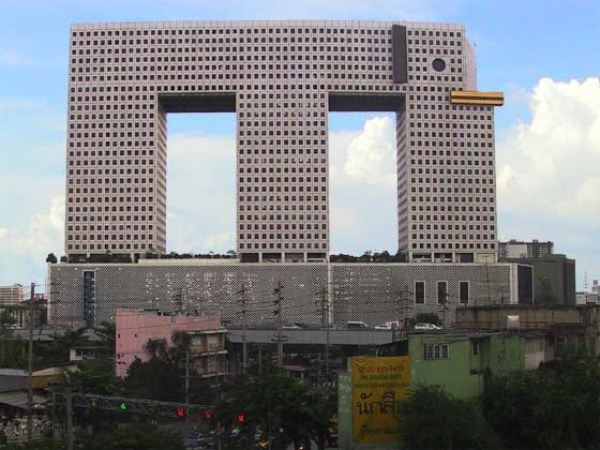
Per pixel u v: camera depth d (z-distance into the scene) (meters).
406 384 59.03
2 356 124.69
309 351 175.00
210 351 123.94
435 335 64.25
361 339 171.75
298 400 61.66
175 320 122.31
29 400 72.75
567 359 66.31
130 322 121.00
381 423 58.06
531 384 59.28
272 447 60.53
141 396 90.88
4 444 64.50
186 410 69.44
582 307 81.56
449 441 54.34
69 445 58.94
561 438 55.81
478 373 62.34
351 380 58.25
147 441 62.34
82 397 73.56
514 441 58.34
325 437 62.50
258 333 174.00
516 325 74.94
